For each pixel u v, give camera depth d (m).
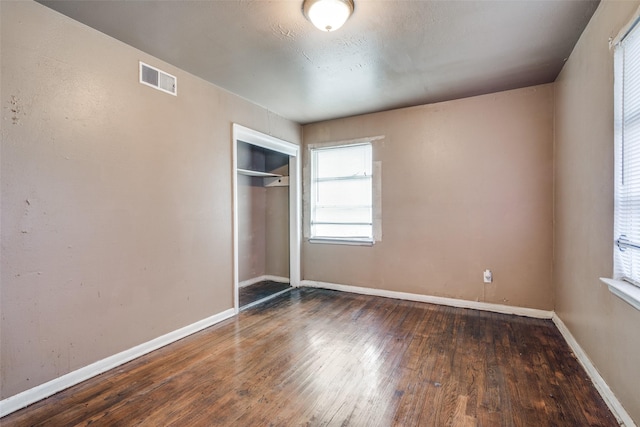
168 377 2.19
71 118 2.10
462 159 3.67
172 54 2.59
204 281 3.10
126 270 2.43
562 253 2.92
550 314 3.26
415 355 2.49
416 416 1.77
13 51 1.83
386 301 3.95
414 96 3.59
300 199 4.71
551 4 1.96
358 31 2.26
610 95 1.87
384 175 4.12
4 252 1.80
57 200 2.03
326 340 2.79
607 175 1.92
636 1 1.54
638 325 1.54
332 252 4.52
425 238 3.89
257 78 3.07
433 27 2.21
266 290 4.49
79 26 2.14
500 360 2.39
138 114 2.51
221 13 2.04
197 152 3.03
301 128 4.72
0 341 1.79
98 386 2.08
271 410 1.83
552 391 1.99
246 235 4.84
